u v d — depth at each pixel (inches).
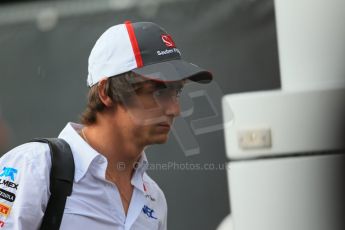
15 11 692.1
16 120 685.9
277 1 375.2
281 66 376.2
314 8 366.6
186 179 646.5
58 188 283.3
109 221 292.0
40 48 684.7
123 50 292.7
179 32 651.5
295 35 370.3
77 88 676.7
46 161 285.7
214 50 643.5
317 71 367.9
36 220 278.5
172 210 652.7
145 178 324.8
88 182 291.0
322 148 362.6
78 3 677.9
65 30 679.1
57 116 679.7
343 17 363.3
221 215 642.8
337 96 360.2
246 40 639.1
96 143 302.0
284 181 367.9
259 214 371.2
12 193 278.8
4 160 287.0
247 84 636.1
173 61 295.0
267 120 367.2
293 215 367.2
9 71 689.0
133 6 663.8
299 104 364.2
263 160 370.9
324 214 363.6
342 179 362.9
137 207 308.8
